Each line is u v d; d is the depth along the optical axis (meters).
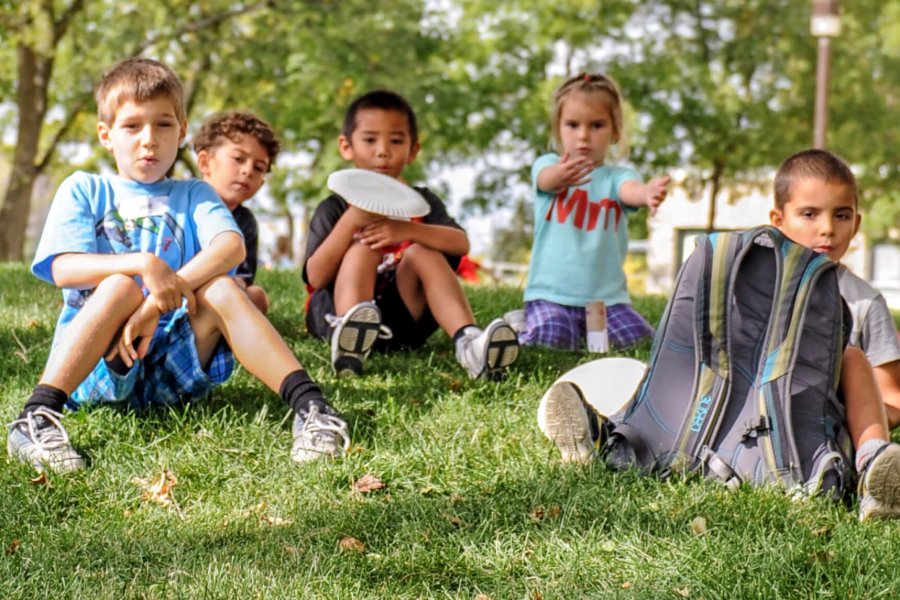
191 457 3.18
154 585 2.41
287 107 18.91
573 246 5.34
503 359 4.20
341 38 17.53
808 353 3.01
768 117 19.36
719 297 3.06
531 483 3.02
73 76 18.03
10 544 2.62
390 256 4.77
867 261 26.83
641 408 3.15
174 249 3.56
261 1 17.98
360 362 4.20
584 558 2.57
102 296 3.28
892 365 3.41
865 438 3.03
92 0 17.91
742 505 2.81
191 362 3.47
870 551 2.53
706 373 3.05
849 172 3.54
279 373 3.38
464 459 3.22
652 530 2.71
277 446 3.32
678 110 19.28
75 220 3.46
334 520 2.79
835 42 19.86
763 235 3.12
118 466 3.12
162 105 3.54
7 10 17.09
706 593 2.37
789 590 2.38
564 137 5.45
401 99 5.02
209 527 2.77
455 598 2.40
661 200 5.09
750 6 19.58
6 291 6.45
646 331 5.30
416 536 2.68
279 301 6.13
